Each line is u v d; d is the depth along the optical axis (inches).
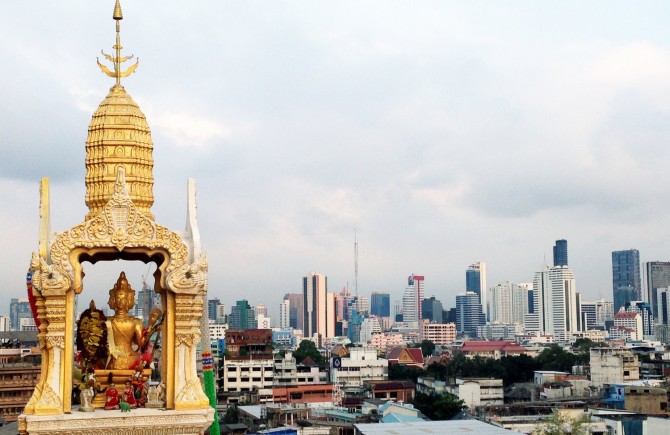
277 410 5620.1
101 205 679.1
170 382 663.1
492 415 5521.7
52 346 642.8
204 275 666.8
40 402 635.5
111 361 693.9
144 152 688.4
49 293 641.6
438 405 6053.2
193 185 693.9
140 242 658.8
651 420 4702.3
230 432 5093.5
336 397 7017.7
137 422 640.4
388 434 3686.0
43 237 652.1
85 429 631.8
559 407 5472.4
